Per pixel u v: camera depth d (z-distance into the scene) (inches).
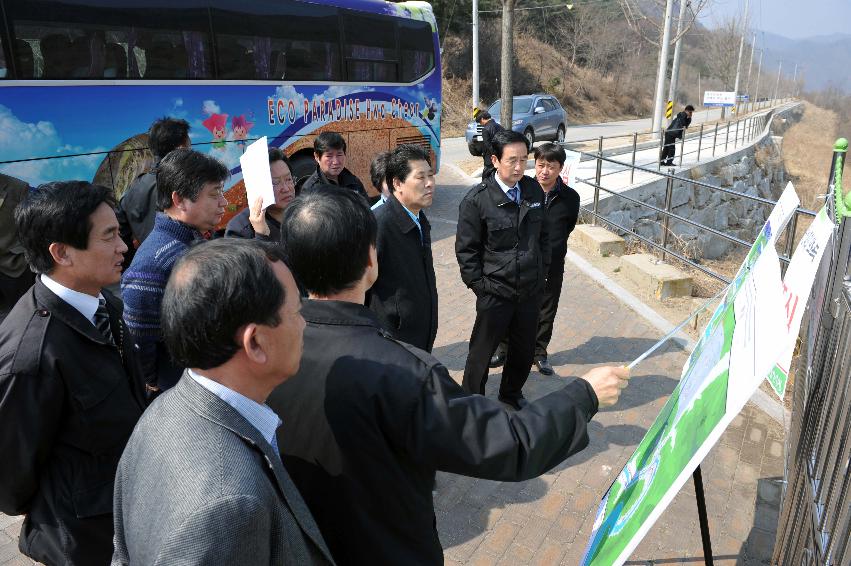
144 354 102.1
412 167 113.4
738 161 729.6
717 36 2459.4
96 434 74.6
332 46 343.3
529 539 119.2
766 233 55.3
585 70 1920.5
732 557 113.0
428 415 54.3
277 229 133.7
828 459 67.9
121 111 243.8
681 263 321.4
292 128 323.9
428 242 123.8
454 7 1381.6
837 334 67.6
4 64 207.8
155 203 150.0
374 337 58.5
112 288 169.3
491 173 149.2
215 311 43.6
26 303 73.7
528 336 153.8
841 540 58.8
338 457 56.2
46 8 217.3
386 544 58.2
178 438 43.4
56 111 223.0
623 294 254.8
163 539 39.1
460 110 1307.8
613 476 138.2
